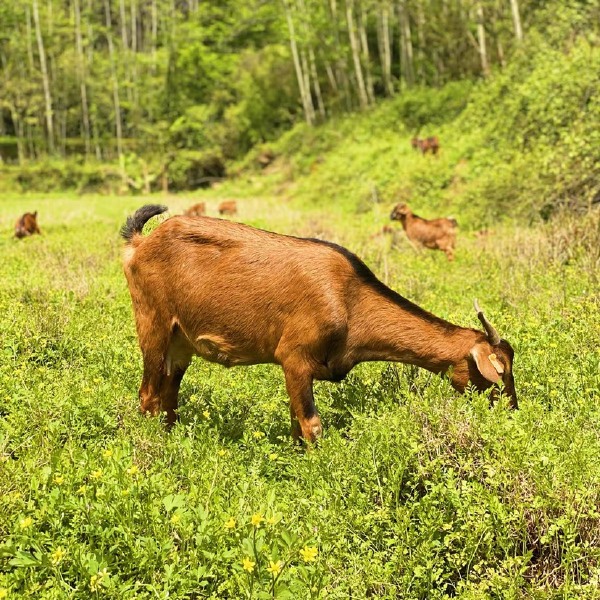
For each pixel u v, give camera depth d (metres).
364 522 3.66
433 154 24.56
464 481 3.60
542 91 19.17
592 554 3.38
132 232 5.36
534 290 8.27
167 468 4.18
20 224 15.39
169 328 5.10
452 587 3.51
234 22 53.59
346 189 26.84
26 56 55.50
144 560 3.25
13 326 6.54
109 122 57.03
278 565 3.04
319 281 4.69
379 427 4.19
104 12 73.00
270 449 4.59
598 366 5.33
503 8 29.42
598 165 13.52
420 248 13.56
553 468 3.57
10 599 3.00
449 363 4.76
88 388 5.11
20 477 3.76
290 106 45.78
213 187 41.84
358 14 40.81
